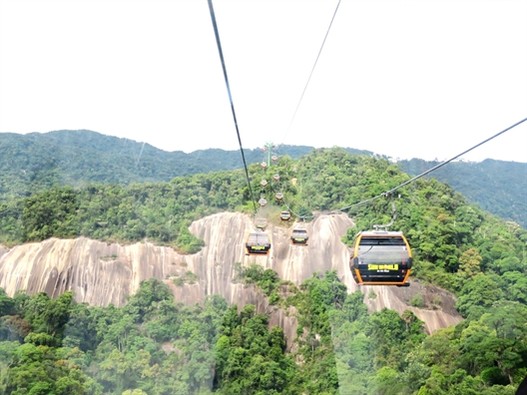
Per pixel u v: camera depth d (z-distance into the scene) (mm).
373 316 31047
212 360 32656
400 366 27484
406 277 22297
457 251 30516
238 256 40406
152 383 30906
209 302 36719
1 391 27828
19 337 30844
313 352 32594
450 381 24531
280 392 30750
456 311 28594
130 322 33625
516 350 23484
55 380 28625
